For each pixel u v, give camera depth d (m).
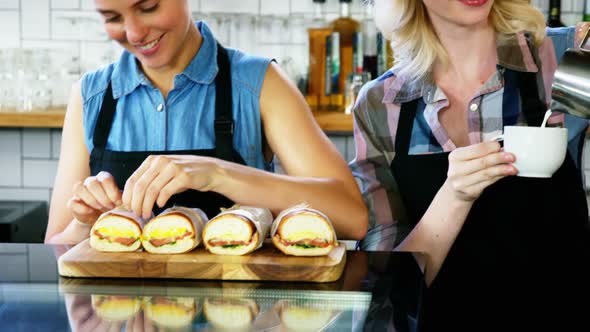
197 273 1.22
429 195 1.86
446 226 1.68
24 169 3.66
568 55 1.49
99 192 1.50
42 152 3.65
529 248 1.76
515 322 1.70
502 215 1.78
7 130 3.64
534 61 1.85
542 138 1.42
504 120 1.83
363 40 3.41
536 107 1.82
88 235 1.61
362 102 1.97
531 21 1.85
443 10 1.74
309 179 1.68
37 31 3.65
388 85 1.95
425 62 1.88
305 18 3.48
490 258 1.77
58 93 3.43
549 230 1.77
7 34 3.66
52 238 1.65
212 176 1.56
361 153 1.96
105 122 1.85
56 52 3.42
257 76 1.84
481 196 1.79
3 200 3.61
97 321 0.92
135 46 1.66
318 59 3.41
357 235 1.70
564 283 1.73
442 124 1.88
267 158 1.94
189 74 1.81
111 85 1.87
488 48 1.86
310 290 1.11
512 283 1.74
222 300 1.04
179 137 1.82
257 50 3.49
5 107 3.39
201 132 1.82
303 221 1.30
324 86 3.41
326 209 1.64
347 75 3.31
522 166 1.47
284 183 1.63
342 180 1.75
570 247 1.76
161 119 1.82
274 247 1.39
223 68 1.86
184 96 1.83
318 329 0.89
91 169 1.85
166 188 1.46
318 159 1.77
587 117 1.47
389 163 1.93
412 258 1.32
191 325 0.90
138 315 0.95
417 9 1.88
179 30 1.67
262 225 1.37
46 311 0.97
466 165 1.53
